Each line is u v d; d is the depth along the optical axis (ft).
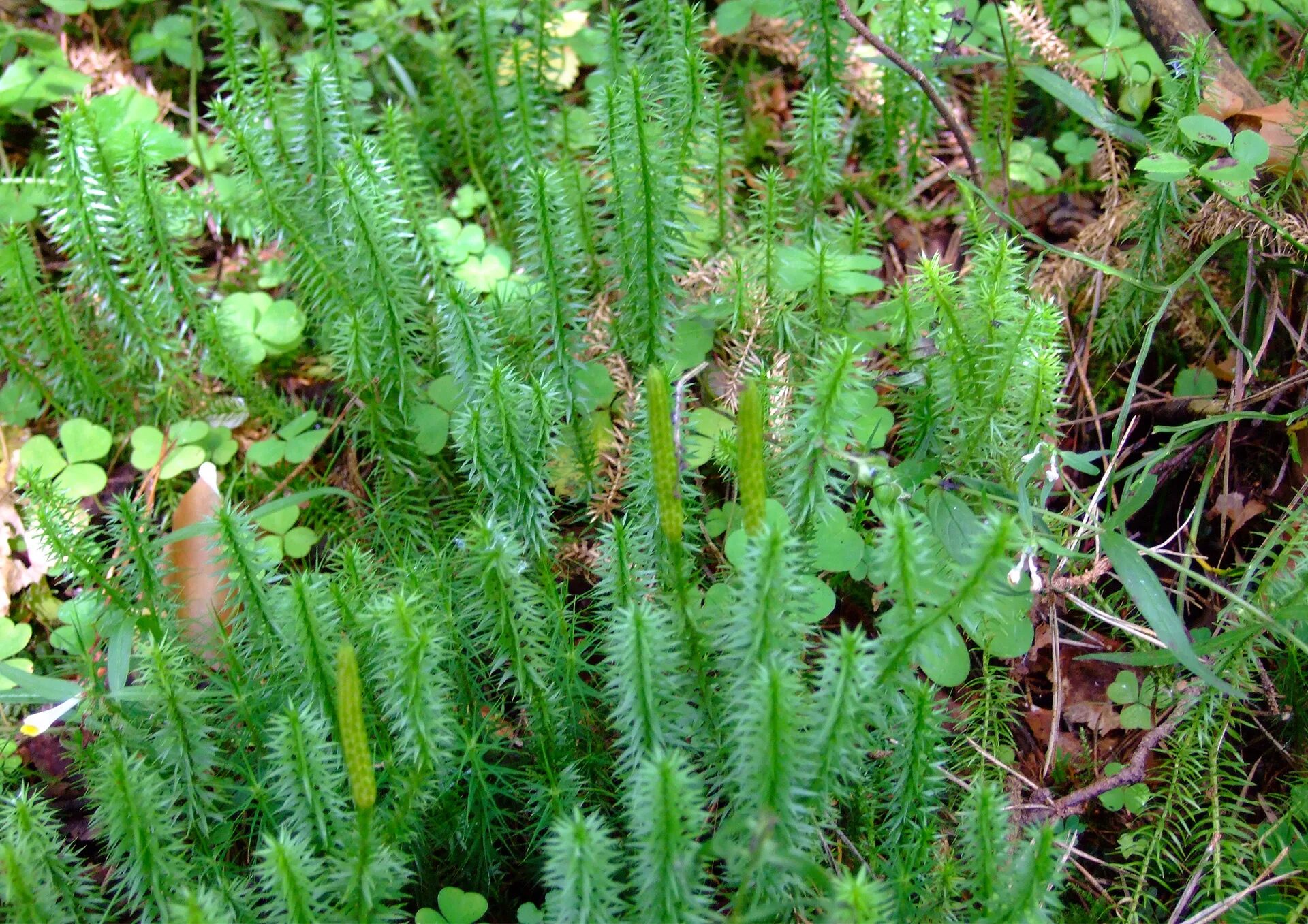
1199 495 1.18
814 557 1.02
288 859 0.85
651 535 1.07
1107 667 1.17
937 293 1.09
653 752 0.90
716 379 1.28
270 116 1.30
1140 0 1.35
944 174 1.50
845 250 1.33
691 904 0.86
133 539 1.04
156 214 1.26
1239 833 1.02
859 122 1.49
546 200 1.14
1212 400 1.26
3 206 1.39
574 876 0.85
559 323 1.18
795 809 0.87
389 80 1.60
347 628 0.99
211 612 1.13
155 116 1.50
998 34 1.50
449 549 1.21
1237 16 1.48
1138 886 1.02
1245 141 1.15
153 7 1.64
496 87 1.42
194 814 0.97
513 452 1.08
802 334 1.22
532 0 1.42
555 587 1.07
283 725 0.90
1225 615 1.09
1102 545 1.05
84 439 1.28
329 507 1.29
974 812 0.91
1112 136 1.36
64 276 1.44
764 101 1.60
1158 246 1.27
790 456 1.04
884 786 1.01
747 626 0.90
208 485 1.22
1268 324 1.23
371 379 1.22
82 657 1.06
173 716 0.94
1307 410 1.13
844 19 1.29
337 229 1.26
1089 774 1.13
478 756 0.98
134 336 1.31
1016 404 1.12
